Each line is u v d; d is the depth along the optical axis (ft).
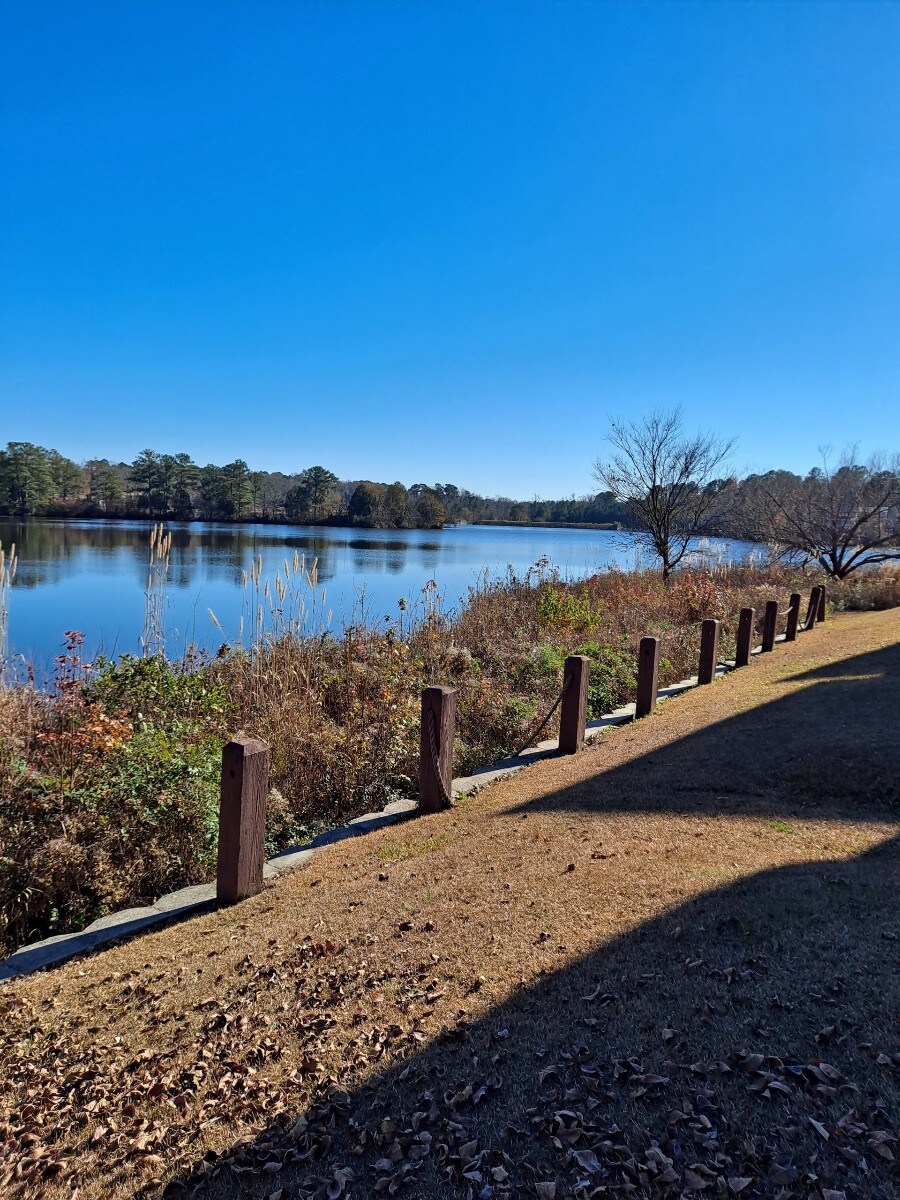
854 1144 5.30
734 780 14.34
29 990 9.61
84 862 12.60
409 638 30.73
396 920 9.94
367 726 19.88
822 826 11.76
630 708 23.16
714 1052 6.43
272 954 9.58
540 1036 7.03
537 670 27.02
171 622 38.27
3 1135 6.89
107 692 20.20
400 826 14.52
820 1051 6.27
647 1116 5.85
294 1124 6.43
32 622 41.86
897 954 7.51
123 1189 6.06
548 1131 5.86
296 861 13.30
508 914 9.56
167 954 10.10
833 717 17.67
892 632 32.86
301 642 27.53
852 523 65.72
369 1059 7.14
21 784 13.56
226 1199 5.75
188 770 14.73
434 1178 5.61
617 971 7.88
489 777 17.15
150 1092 7.21
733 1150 5.42
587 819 13.00
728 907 8.93
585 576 55.88
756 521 73.36
